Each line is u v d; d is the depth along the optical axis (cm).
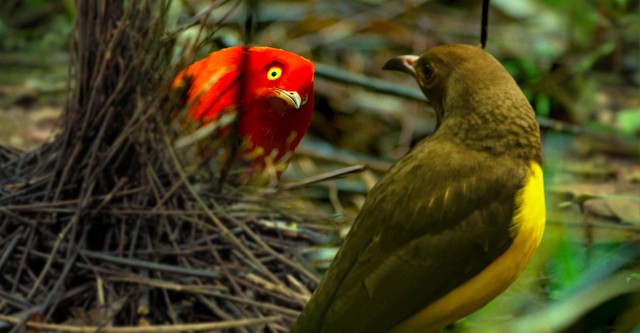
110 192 773
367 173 1132
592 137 1178
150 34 749
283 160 792
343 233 907
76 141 773
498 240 605
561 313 627
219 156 825
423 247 606
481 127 625
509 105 627
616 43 1384
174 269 748
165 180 802
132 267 758
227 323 705
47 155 825
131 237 777
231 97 750
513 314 720
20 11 1466
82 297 746
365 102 1281
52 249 763
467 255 605
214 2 738
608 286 640
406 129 1239
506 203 607
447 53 657
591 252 830
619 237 880
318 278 791
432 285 606
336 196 1041
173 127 776
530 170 619
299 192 1002
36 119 1159
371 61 1375
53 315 732
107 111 759
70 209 759
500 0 1520
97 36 771
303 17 1397
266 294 779
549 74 1301
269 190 837
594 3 1409
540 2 1507
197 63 747
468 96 634
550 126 1140
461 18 1513
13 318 699
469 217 606
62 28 1398
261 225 831
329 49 1384
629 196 977
